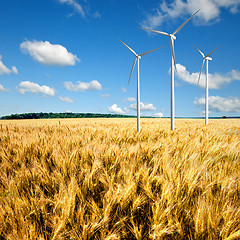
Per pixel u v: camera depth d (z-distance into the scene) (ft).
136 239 5.28
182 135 21.97
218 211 5.28
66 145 14.90
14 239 4.48
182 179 7.28
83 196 6.79
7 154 12.60
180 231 4.92
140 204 6.19
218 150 12.93
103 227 5.17
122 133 24.27
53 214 5.72
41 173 8.55
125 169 8.45
